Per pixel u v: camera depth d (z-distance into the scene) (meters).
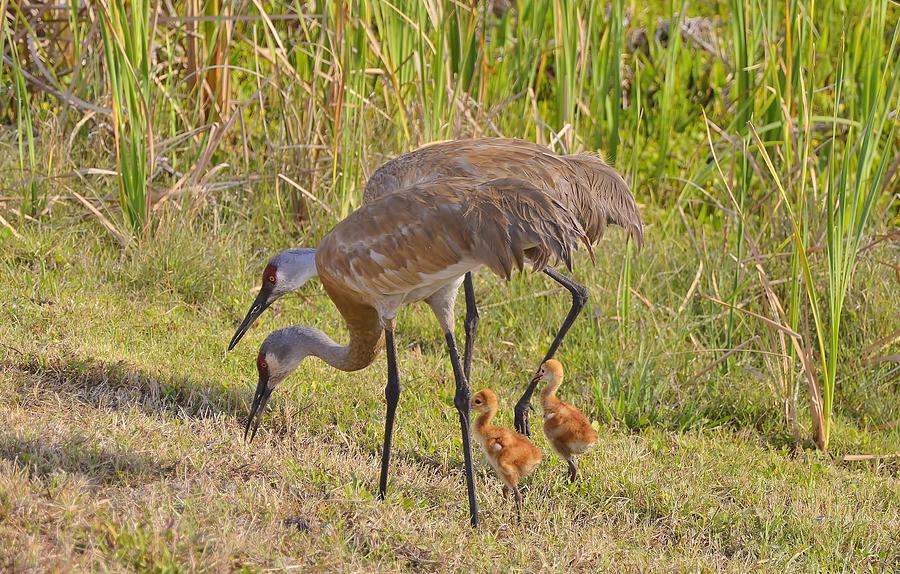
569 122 14.50
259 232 13.88
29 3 14.50
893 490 10.12
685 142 16.80
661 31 18.88
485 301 13.09
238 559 7.11
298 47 14.17
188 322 11.68
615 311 12.82
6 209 12.82
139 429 8.95
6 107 14.38
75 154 13.98
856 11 17.47
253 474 8.63
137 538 6.95
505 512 8.90
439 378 11.36
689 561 8.31
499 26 16.30
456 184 8.40
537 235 7.88
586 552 8.23
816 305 10.73
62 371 9.91
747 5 14.77
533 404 11.28
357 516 8.15
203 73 14.05
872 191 10.69
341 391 10.66
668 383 11.68
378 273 8.48
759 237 13.13
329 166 13.86
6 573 6.46
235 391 10.26
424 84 13.29
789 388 11.27
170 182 13.89
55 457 8.05
